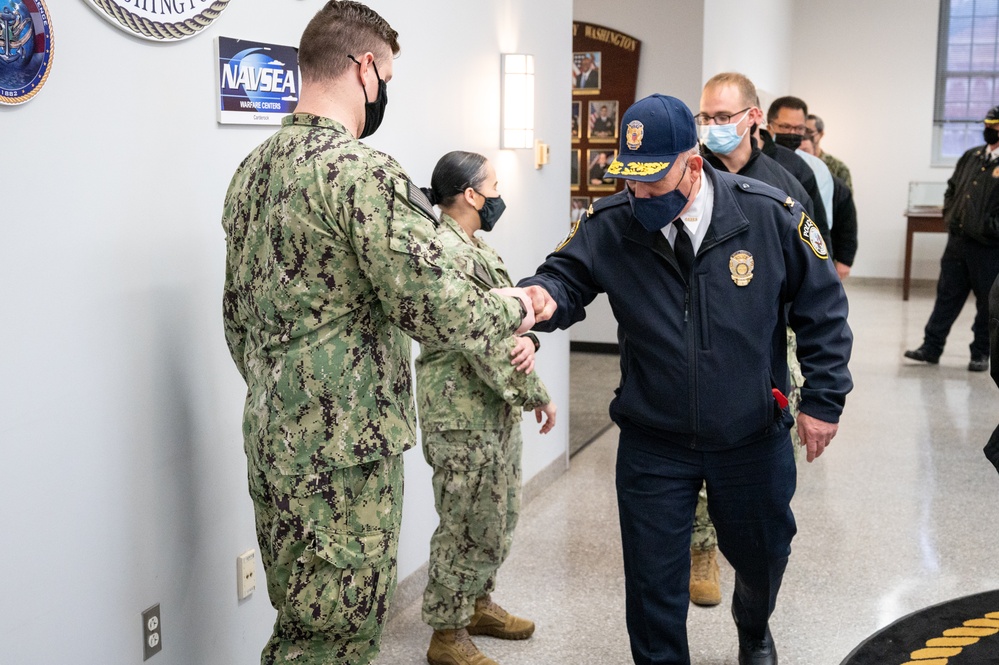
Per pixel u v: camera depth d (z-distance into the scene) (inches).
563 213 168.7
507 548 102.3
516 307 73.0
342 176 65.5
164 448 80.7
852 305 380.2
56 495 70.4
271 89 91.4
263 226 67.9
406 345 74.2
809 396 82.0
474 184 95.5
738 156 116.0
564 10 163.3
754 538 84.7
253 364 71.1
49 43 66.5
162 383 80.0
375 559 70.8
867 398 228.8
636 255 80.0
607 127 278.2
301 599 69.2
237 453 90.7
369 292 68.6
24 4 64.4
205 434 85.9
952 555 134.4
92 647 74.6
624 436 85.2
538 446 161.5
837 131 441.1
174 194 80.2
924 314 356.2
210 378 86.2
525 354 88.3
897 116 431.2
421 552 125.3
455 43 127.0
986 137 242.1
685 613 84.4
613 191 280.4
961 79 423.2
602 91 276.8
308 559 69.0
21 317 66.6
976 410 216.4
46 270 68.3
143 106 76.3
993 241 243.3
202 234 83.9
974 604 117.4
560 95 164.1
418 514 123.8
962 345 293.4
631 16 271.0
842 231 176.6
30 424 67.9
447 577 100.0
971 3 415.8
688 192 75.9
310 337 67.6
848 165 441.7
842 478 169.5
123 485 76.5
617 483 86.1
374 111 73.4
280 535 69.6
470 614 102.1
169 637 82.8
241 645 93.1
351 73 69.9
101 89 72.1
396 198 66.0
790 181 116.0
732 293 78.4
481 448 95.7
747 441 81.2
